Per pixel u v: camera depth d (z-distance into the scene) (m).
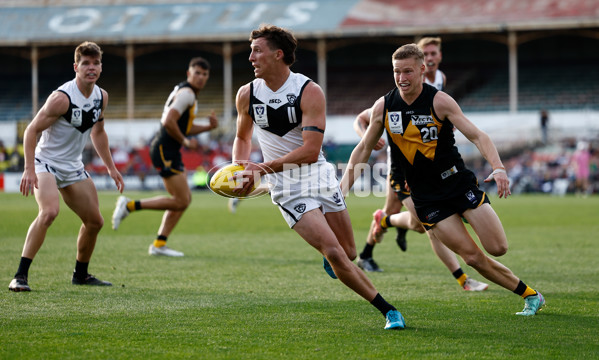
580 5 120.56
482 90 134.62
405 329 18.66
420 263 32.84
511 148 108.06
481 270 20.80
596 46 139.12
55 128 24.34
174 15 134.25
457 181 20.75
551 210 67.31
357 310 21.22
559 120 108.38
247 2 135.62
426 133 20.33
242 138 20.09
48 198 24.20
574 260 33.44
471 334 18.06
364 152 21.06
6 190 109.38
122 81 148.75
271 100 18.94
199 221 56.50
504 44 142.12
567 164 103.44
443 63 145.00
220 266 31.16
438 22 121.19
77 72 24.36
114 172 26.59
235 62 149.00
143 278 27.50
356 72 146.00
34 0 140.50
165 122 33.75
